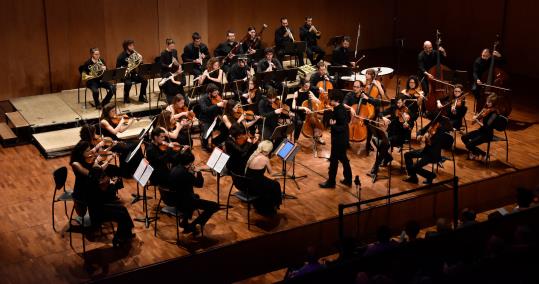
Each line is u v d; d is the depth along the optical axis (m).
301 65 14.53
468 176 10.40
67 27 13.37
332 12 16.86
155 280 8.15
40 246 8.49
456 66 16.38
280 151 9.30
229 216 9.24
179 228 8.93
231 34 13.84
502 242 6.84
